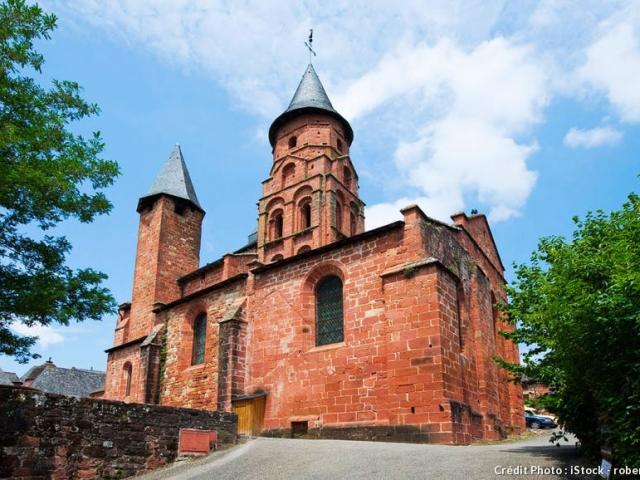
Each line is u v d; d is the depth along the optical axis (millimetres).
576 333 7801
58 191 12125
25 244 12555
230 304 24969
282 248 33250
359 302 19531
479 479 8719
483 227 28047
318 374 19703
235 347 22641
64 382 56938
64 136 12750
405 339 17594
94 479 11430
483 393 20750
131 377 30641
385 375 17734
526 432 26078
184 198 37375
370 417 17609
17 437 10414
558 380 11164
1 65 11969
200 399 24453
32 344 12625
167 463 13055
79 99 13242
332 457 12180
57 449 10977
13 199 11617
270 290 23141
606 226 10852
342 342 19859
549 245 12102
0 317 11875
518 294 12469
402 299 18156
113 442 12023
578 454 10812
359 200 36250
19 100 12234
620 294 6996
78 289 12977
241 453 13844
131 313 34844
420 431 16188
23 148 11742
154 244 35594
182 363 26828
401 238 19250
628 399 6969
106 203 13250
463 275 22156
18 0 12016
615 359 7332
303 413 19562
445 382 16406
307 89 38344
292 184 34531
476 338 21812
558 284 8750
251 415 20797
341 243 20906
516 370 12539
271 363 21641
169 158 40406
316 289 21875
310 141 35781
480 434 19047
